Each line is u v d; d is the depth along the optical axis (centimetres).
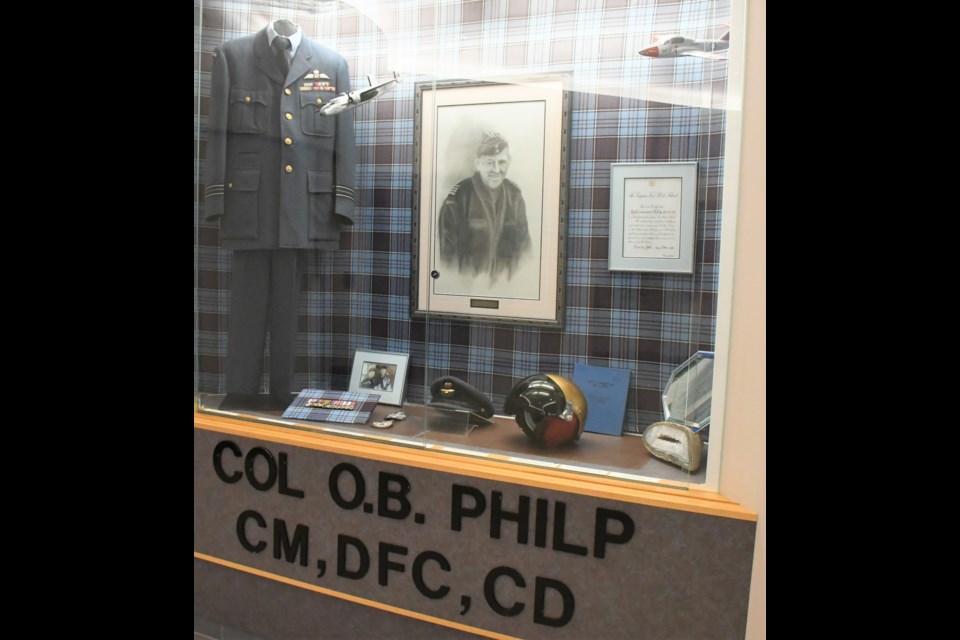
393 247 220
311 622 209
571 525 170
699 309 176
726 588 158
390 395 222
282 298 233
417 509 187
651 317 184
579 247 192
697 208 175
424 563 188
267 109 227
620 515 165
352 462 195
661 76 178
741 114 162
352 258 226
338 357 231
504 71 198
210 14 228
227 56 228
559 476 176
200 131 232
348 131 221
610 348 190
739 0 161
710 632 161
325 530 202
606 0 183
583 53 187
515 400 194
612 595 168
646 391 185
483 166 204
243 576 219
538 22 192
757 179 156
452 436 204
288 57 224
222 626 224
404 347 222
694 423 176
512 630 179
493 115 201
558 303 196
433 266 214
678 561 162
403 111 214
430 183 212
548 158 194
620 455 186
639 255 183
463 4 202
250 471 212
